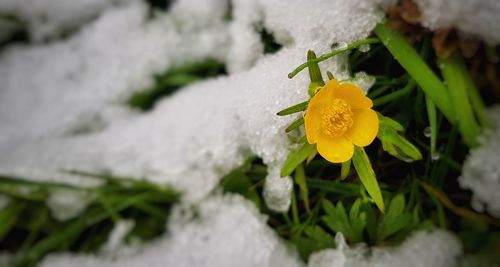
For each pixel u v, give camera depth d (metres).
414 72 0.24
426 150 0.25
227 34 0.31
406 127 0.25
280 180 0.26
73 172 0.30
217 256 0.27
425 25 0.24
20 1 0.34
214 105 0.29
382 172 0.26
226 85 0.29
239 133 0.27
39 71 0.33
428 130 0.25
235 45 0.29
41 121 0.33
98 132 0.32
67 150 0.31
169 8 0.33
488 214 0.25
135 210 0.30
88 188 0.29
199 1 0.32
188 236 0.28
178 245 0.28
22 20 0.34
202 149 0.28
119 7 0.34
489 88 0.25
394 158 0.26
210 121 0.29
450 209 0.25
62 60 0.33
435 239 0.25
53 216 0.30
